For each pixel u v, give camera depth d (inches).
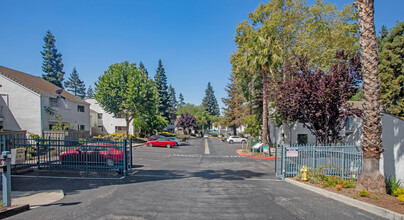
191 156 899.4
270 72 1066.1
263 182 423.5
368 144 328.5
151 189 353.4
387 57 1113.4
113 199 294.8
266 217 234.2
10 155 250.7
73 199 294.4
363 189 327.9
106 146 486.0
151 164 666.8
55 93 1145.4
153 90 1528.1
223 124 2635.3
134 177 464.8
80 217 229.8
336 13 1000.9
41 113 981.8
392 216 234.4
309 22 1007.6
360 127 979.3
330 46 983.0
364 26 331.9
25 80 1081.4
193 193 328.8
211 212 247.0
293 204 279.6
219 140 2301.9
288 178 444.1
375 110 325.7
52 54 2780.5
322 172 439.5
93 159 484.7
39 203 275.9
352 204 281.3
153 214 239.5
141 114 1550.2
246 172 548.4
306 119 579.2
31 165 482.9
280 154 504.1
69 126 1068.5
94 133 1647.4
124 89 1437.0
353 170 433.4
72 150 490.0
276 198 305.9
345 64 534.9
